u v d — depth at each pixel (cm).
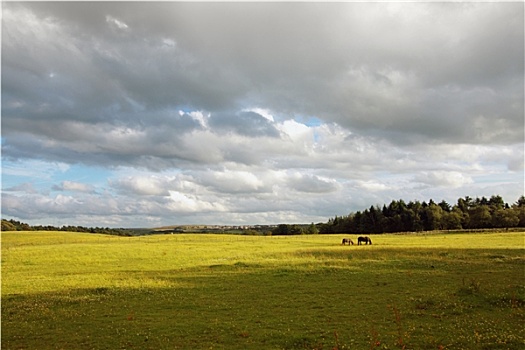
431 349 1423
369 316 1886
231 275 3291
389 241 7144
